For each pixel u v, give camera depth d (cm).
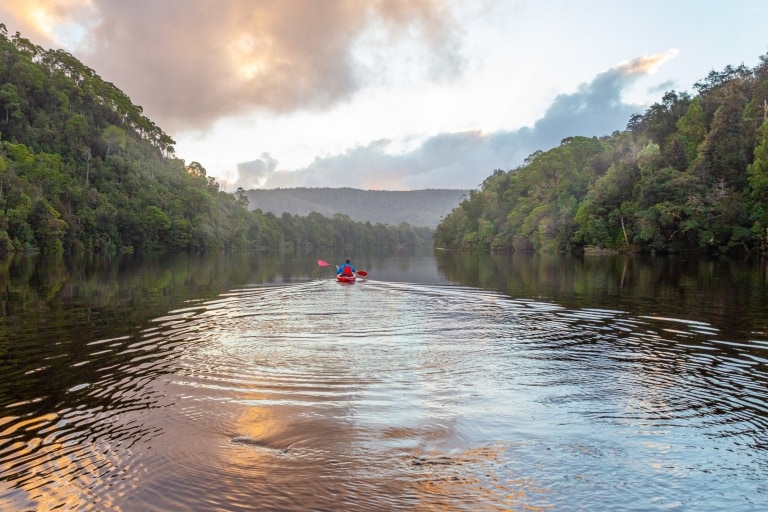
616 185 6444
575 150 8931
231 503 469
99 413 686
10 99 9369
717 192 5366
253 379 835
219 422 654
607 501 474
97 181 9431
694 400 742
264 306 1717
